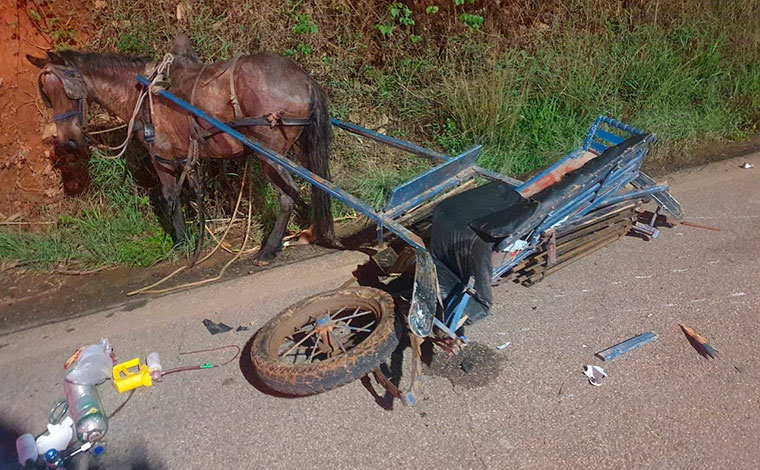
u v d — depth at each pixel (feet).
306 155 15.69
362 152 21.31
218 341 14.01
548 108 22.45
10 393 12.96
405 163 21.30
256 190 19.36
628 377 11.75
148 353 13.80
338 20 22.21
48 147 19.77
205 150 15.75
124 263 17.84
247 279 16.52
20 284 17.12
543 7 25.27
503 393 11.67
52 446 11.36
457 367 12.38
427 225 15.15
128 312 15.49
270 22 20.92
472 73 22.81
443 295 12.24
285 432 11.28
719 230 16.53
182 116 15.34
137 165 19.69
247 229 18.75
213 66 15.26
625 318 13.38
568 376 11.93
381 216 12.55
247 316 14.85
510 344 12.92
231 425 11.59
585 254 15.67
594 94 23.40
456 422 11.12
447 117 22.29
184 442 11.32
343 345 12.64
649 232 16.43
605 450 10.25
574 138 21.71
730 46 25.72
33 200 19.90
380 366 12.44
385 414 11.44
